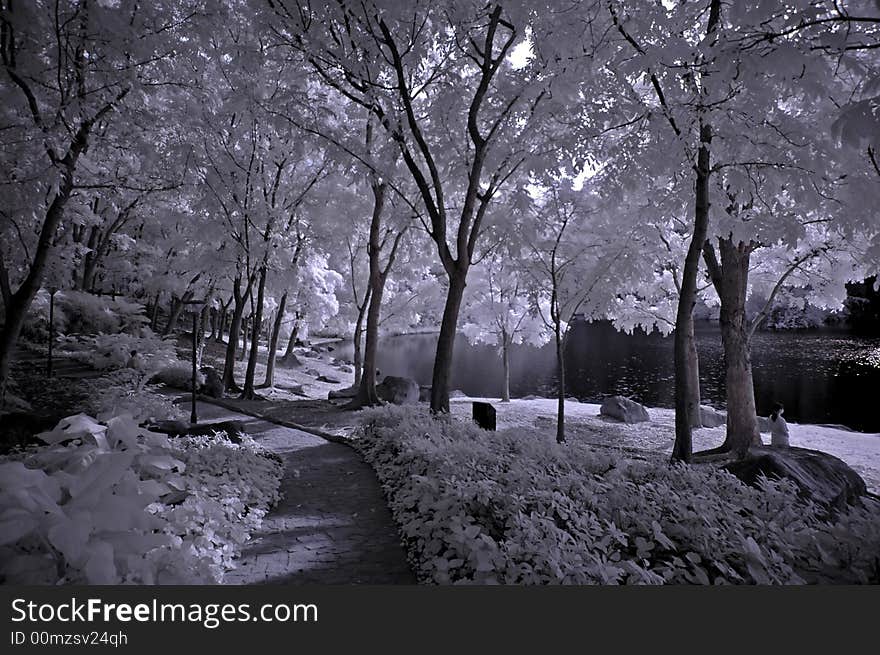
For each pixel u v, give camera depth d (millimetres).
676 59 6855
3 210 10258
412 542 5043
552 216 14555
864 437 15828
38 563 2201
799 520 4578
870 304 72938
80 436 3203
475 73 13078
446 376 11016
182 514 4141
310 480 7965
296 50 10953
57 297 18828
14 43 9406
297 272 19031
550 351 53906
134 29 9445
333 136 11328
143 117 11383
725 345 13016
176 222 19219
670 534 4137
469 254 11344
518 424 16625
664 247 14469
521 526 3756
